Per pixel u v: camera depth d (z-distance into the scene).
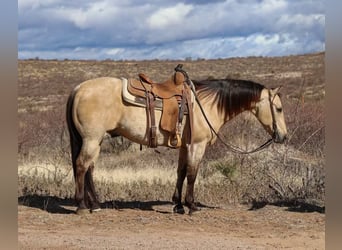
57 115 23.88
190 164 11.15
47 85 63.38
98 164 18.69
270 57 83.00
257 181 13.38
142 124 10.88
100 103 10.72
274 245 8.91
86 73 74.19
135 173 16.14
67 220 10.58
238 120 18.23
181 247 8.59
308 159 15.16
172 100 10.98
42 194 13.08
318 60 75.12
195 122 11.12
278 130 11.75
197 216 11.13
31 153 18.75
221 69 74.06
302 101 17.88
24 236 9.16
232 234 9.73
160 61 84.69
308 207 12.08
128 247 8.53
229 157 16.36
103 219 10.71
